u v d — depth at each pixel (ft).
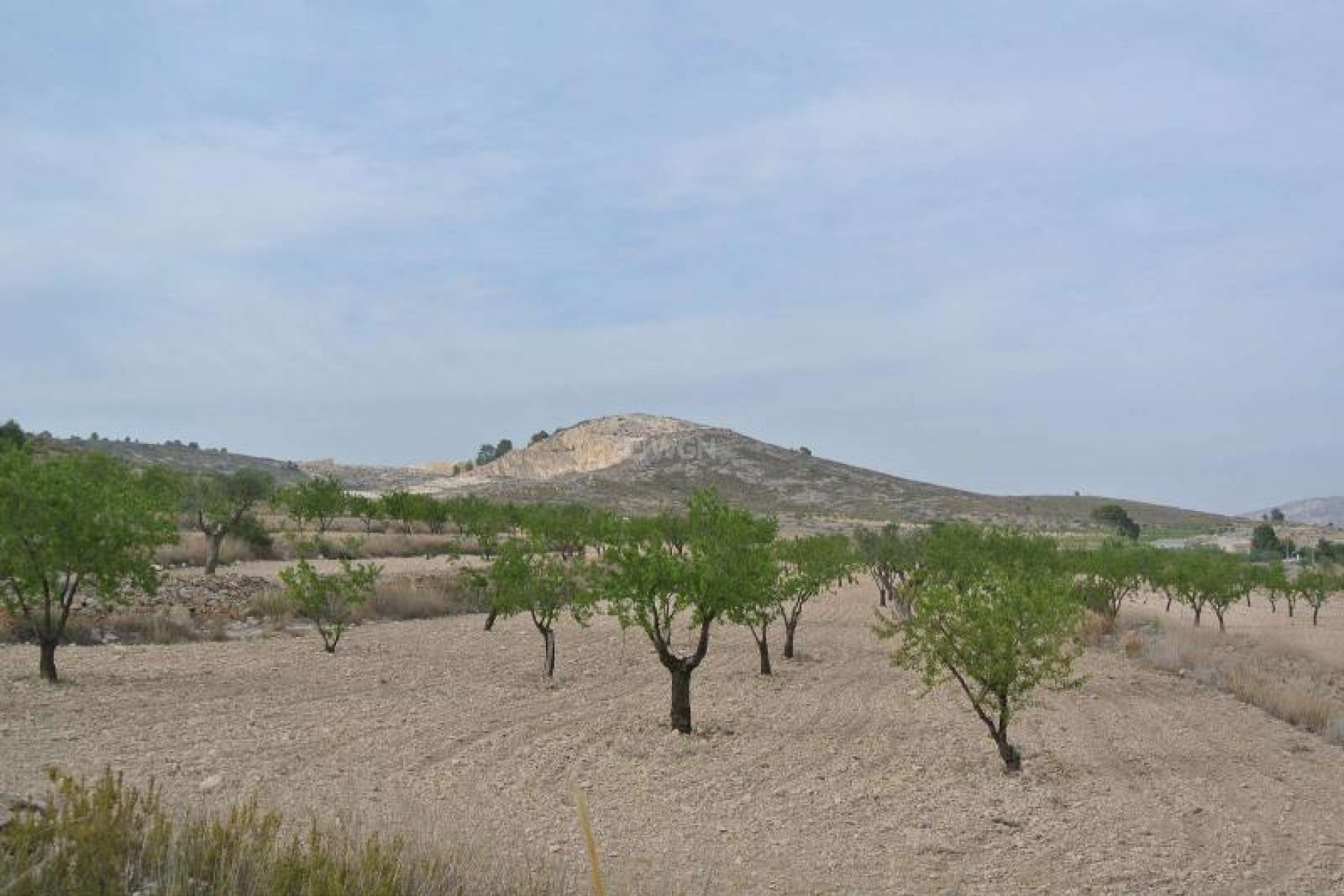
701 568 59.72
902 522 513.45
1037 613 53.57
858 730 63.10
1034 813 45.21
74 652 76.89
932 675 54.70
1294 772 56.49
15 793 31.76
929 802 46.62
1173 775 54.34
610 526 128.67
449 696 68.08
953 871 36.78
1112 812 46.06
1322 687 91.61
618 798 44.88
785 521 448.65
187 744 48.34
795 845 39.14
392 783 43.93
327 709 60.44
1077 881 35.96
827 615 140.97
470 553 189.98
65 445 256.32
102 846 19.88
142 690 62.54
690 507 68.59
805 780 49.98
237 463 523.29
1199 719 72.08
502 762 50.01
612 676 81.20
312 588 84.64
